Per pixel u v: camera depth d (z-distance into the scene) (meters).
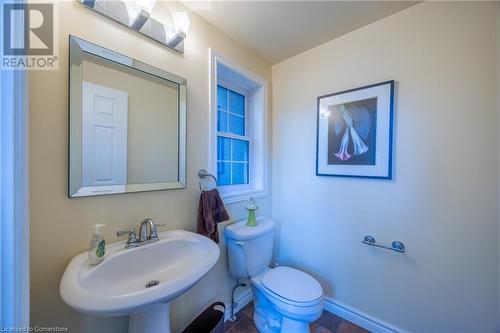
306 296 1.20
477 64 1.08
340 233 1.58
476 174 1.09
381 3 1.24
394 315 1.35
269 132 1.98
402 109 1.30
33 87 0.77
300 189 1.81
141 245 0.97
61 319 0.83
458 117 1.13
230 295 1.58
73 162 0.85
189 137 1.30
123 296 0.63
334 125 1.58
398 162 1.32
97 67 0.93
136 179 1.06
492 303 1.06
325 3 1.24
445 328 1.18
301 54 1.80
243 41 1.62
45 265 0.79
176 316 1.23
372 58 1.41
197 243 1.10
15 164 0.59
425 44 1.22
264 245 1.57
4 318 0.57
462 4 1.12
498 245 1.04
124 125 1.02
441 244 1.19
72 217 0.85
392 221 1.35
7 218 0.57
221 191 1.62
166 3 1.18
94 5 0.90
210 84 1.41
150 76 1.12
